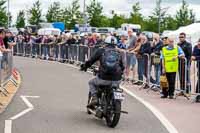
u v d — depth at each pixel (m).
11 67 20.14
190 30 41.28
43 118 12.16
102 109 11.47
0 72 16.05
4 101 14.96
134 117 12.59
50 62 34.41
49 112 13.08
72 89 18.33
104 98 11.45
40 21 78.44
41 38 39.81
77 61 31.67
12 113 12.80
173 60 16.08
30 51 41.31
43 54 38.53
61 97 16.08
